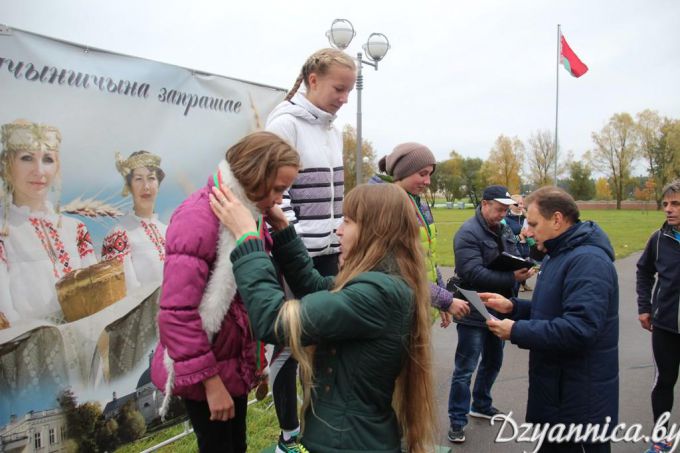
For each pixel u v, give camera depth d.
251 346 1.79
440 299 2.78
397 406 1.77
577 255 2.25
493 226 3.66
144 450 3.13
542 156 60.28
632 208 59.16
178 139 3.00
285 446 2.62
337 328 1.51
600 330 2.16
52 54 2.38
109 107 2.63
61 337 2.51
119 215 2.73
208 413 1.83
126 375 2.83
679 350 3.41
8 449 2.31
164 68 2.89
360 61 8.71
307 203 2.58
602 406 2.24
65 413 2.54
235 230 1.61
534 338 2.22
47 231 2.42
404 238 1.70
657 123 55.91
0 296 2.26
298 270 2.06
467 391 3.56
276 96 3.71
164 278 1.62
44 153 2.37
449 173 73.06
